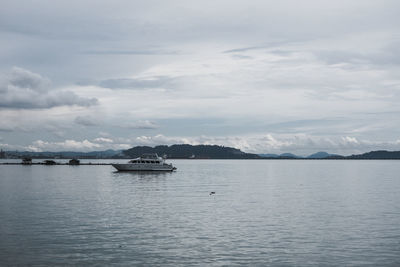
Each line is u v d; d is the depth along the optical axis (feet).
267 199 231.91
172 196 245.04
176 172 580.71
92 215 168.45
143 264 102.68
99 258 106.93
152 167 533.55
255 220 160.15
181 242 123.44
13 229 138.82
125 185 329.31
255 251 114.42
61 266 100.48
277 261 105.81
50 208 187.52
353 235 133.80
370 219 163.53
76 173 532.73
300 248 117.70
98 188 298.56
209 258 107.76
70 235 130.62
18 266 100.17
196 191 279.28
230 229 142.31
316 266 102.22
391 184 361.92
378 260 107.04
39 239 125.18
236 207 196.65
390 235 133.90
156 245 119.75
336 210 188.03
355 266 102.37
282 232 138.00
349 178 466.29
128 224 149.59
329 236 132.26
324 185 347.77
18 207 189.98
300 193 270.26
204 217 166.40
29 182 359.05
